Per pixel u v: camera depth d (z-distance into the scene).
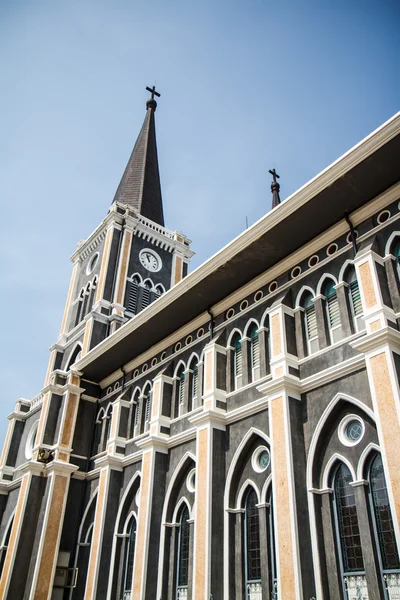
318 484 13.66
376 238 15.16
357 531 12.52
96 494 22.97
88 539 22.44
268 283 18.62
